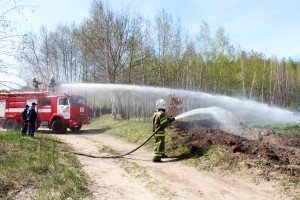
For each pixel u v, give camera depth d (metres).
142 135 17.48
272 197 8.29
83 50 42.78
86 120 24.44
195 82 48.81
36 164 10.62
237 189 9.00
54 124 23.39
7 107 24.67
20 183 9.20
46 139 16.88
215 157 11.24
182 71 46.38
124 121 28.83
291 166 9.70
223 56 51.38
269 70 58.06
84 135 22.09
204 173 10.52
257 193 8.62
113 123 28.28
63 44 56.72
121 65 35.94
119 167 11.90
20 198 8.44
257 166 9.92
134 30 35.84
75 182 9.38
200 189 9.20
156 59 42.84
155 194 8.98
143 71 40.59
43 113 23.70
